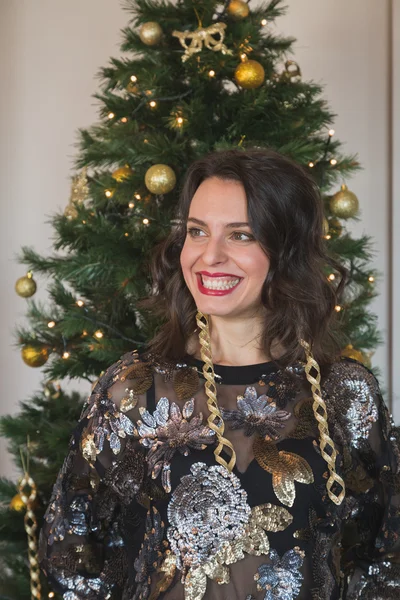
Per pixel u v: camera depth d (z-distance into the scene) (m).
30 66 3.59
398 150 3.30
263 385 1.61
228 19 2.35
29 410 2.60
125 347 2.34
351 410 1.65
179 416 1.56
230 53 2.21
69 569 1.64
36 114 3.60
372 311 3.43
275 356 1.66
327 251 2.12
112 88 2.49
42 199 3.61
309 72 3.48
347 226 3.46
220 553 1.45
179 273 1.72
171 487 1.49
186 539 1.46
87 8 3.57
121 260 2.22
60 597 2.37
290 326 1.67
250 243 1.56
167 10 2.34
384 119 3.44
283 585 1.45
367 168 3.46
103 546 1.67
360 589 1.71
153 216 2.27
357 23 3.44
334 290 1.76
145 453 1.54
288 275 1.62
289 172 1.60
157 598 1.46
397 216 3.31
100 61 3.58
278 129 2.32
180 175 2.32
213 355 1.67
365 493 1.69
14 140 3.61
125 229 2.30
